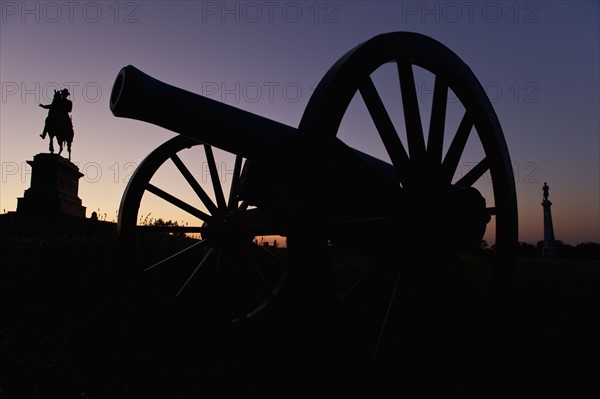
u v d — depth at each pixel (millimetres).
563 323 3691
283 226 3211
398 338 3039
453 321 2619
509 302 2768
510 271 2744
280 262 3764
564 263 11219
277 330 3455
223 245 3760
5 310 4082
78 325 3684
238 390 2406
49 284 5051
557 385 2395
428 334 2324
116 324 3730
